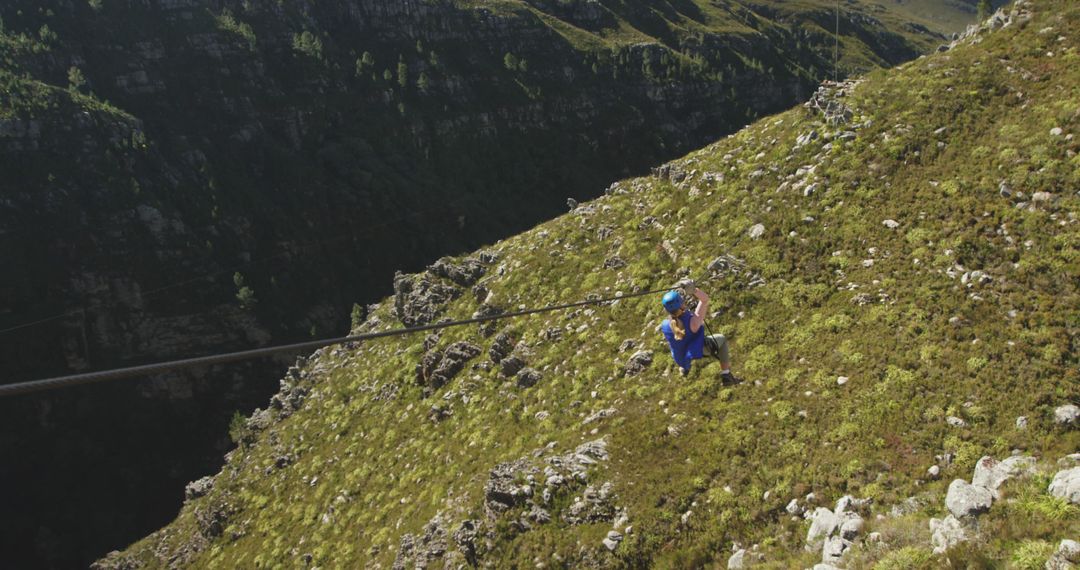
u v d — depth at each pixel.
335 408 62.34
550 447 33.41
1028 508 14.67
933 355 26.00
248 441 74.50
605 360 38.69
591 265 49.84
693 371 32.50
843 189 37.66
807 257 35.25
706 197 46.31
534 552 27.38
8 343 145.12
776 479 24.39
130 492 145.38
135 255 161.62
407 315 66.88
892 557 15.20
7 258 149.25
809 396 27.30
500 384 44.78
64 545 135.75
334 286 190.12
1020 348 24.48
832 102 44.91
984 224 30.27
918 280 29.83
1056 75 36.53
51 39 181.62
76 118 164.88
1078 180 29.30
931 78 42.00
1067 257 26.75
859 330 29.23
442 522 33.59
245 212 186.50
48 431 145.38
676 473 27.05
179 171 180.62
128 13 199.75
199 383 161.12
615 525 26.38
